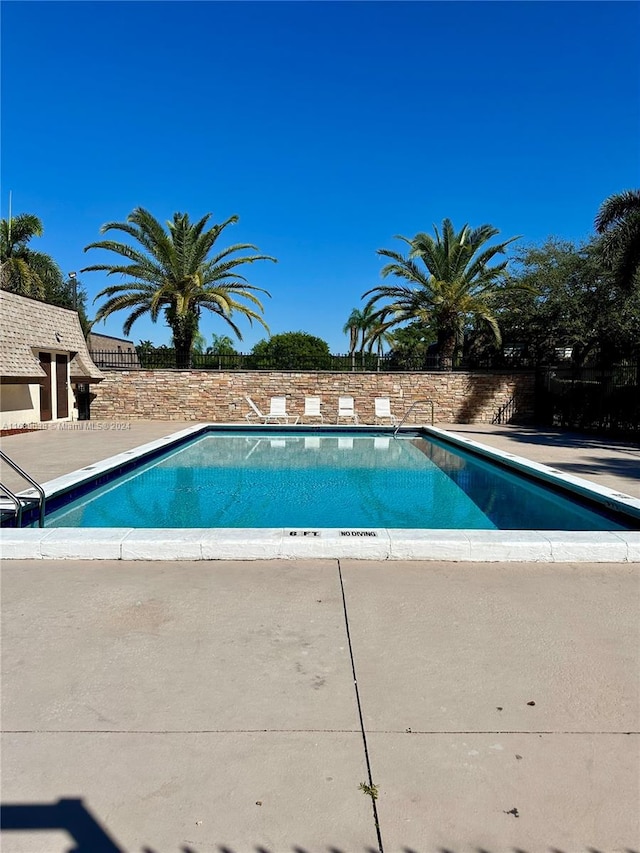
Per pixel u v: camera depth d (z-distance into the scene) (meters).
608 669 2.93
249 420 20.69
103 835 1.85
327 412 21.03
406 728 2.43
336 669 2.91
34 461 9.97
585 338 22.73
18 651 3.08
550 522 7.45
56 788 2.06
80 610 3.63
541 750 2.29
